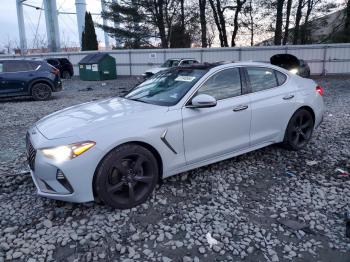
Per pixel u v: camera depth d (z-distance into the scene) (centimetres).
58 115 405
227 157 439
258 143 471
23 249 291
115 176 344
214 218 340
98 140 328
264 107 464
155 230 319
